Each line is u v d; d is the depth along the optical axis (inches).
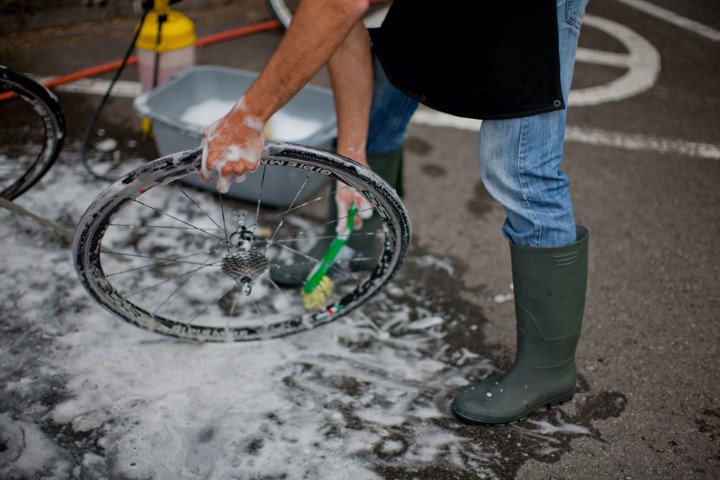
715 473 72.8
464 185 119.4
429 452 73.6
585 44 174.2
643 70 163.0
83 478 68.2
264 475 69.9
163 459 70.6
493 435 76.2
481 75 65.0
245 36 164.7
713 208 117.1
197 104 118.4
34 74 138.3
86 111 128.8
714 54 174.6
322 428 75.4
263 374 81.6
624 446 75.4
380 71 79.8
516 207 69.4
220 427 74.4
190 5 172.4
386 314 92.0
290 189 104.0
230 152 60.7
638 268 102.4
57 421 73.5
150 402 76.6
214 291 93.2
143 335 85.4
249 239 74.5
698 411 80.0
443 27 66.2
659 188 121.3
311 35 55.2
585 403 80.7
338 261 91.4
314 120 118.5
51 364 80.1
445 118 138.6
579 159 127.7
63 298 89.3
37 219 87.0
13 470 68.0
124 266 95.5
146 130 121.8
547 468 72.6
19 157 114.7
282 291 94.8
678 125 141.6
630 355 87.4
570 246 70.2
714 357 87.7
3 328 84.1
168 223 103.7
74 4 157.6
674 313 94.4
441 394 81.0
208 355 83.5
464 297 95.8
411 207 112.7
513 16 62.0
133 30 160.1
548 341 74.7
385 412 78.0
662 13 197.5
